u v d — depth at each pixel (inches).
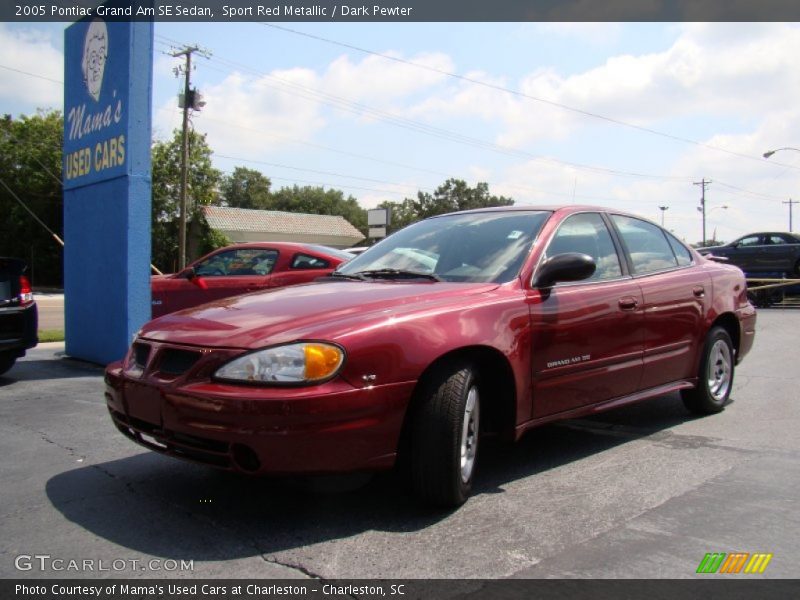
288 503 135.0
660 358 181.5
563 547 113.8
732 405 225.5
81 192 334.3
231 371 115.2
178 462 163.8
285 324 122.7
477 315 133.6
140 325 306.5
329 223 2021.4
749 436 185.3
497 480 149.3
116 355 307.6
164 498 138.5
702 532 119.7
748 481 146.9
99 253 318.3
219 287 330.3
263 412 110.0
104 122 313.4
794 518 126.0
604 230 179.9
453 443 123.8
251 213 1895.9
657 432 190.9
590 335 157.3
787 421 202.1
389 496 138.3
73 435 190.1
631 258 182.9
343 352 115.3
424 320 125.6
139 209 303.6
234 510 131.6
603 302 161.8
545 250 158.4
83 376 293.3
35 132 1556.3
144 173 304.8
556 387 149.3
